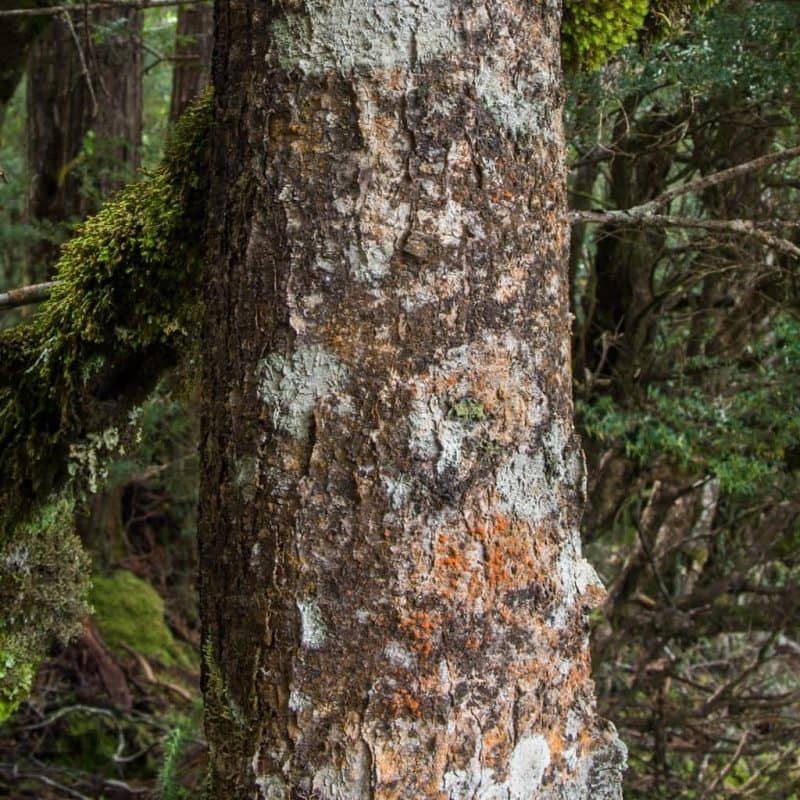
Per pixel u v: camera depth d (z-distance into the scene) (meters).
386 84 1.16
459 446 1.17
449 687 1.16
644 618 4.02
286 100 1.18
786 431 2.99
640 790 3.89
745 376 3.27
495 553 1.18
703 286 3.57
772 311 3.37
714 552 4.31
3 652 2.08
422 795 1.15
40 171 5.10
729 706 4.06
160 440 4.73
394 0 1.16
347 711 1.15
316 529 1.16
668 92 3.30
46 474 1.96
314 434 1.16
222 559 1.22
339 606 1.15
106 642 5.16
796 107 3.03
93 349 1.83
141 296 1.76
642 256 3.45
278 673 1.17
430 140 1.17
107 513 5.79
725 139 3.29
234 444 1.21
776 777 3.89
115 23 4.48
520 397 1.21
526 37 1.23
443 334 1.17
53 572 2.12
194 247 1.70
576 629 1.27
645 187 3.47
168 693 4.98
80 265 1.80
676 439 3.04
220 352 1.24
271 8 1.20
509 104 1.21
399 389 1.16
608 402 3.20
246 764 1.18
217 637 1.24
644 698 4.22
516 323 1.21
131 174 4.86
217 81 1.29
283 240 1.18
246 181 1.21
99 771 4.31
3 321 5.19
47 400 1.91
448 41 1.17
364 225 1.16
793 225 2.30
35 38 3.95
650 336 3.47
